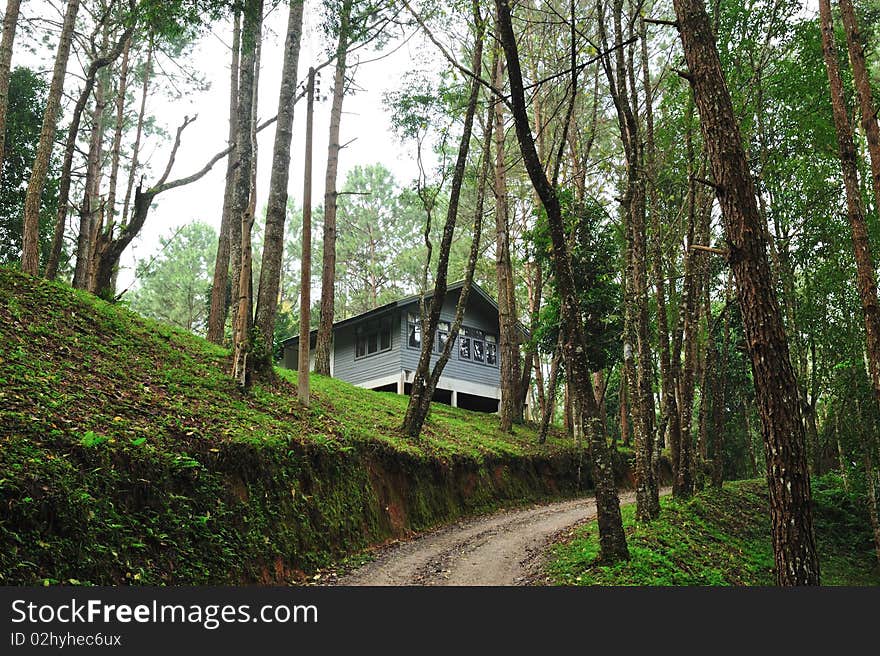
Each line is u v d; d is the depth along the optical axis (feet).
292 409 42.06
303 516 31.09
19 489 17.69
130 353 37.96
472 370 94.89
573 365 32.24
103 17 55.67
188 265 129.08
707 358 60.39
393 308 84.28
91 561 18.72
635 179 41.47
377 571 31.19
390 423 54.34
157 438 25.63
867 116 29.78
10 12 44.86
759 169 49.01
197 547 23.35
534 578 30.35
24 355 28.78
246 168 47.42
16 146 66.54
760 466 102.99
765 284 21.22
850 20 30.71
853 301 46.65
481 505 53.98
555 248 32.53
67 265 81.30
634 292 41.63
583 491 73.26
